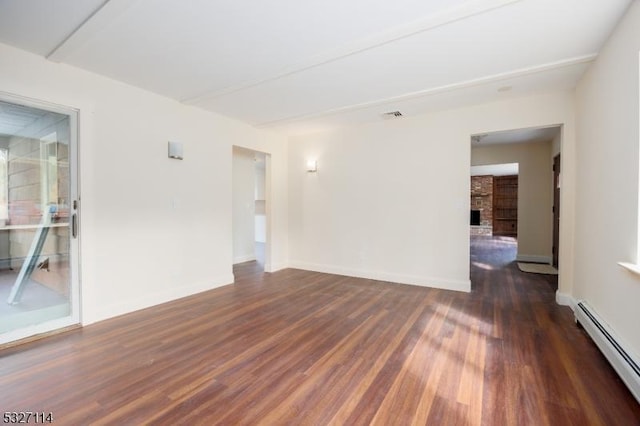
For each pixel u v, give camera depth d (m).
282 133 5.42
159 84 3.29
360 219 4.90
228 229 4.50
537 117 3.59
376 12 2.07
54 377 2.07
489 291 4.13
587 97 2.95
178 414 1.71
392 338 2.68
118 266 3.24
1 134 2.56
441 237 4.26
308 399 1.85
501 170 9.47
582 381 2.02
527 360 2.30
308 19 2.15
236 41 2.45
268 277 4.91
